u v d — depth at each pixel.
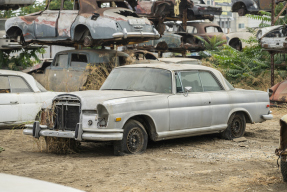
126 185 5.76
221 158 7.60
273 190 5.65
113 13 14.44
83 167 6.82
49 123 7.97
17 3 17.98
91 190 5.50
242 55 21.08
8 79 10.59
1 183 2.62
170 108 8.33
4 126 10.54
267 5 23.59
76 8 15.59
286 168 5.96
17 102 10.48
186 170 6.66
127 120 7.76
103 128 7.38
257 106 10.17
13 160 7.33
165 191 5.51
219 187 5.74
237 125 9.88
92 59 14.35
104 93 8.09
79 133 7.40
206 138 9.92
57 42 15.74
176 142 9.37
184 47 25.61
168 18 27.19
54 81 14.96
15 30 16.39
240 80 20.05
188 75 8.98
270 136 10.35
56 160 7.40
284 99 14.48
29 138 9.61
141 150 7.99
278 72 19.23
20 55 19.88
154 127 8.12
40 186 2.66
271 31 14.76
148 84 8.62
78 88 14.16
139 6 22.64
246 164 7.13
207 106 9.02
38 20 15.48
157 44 24.58
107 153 8.13
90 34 15.09
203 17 30.34
